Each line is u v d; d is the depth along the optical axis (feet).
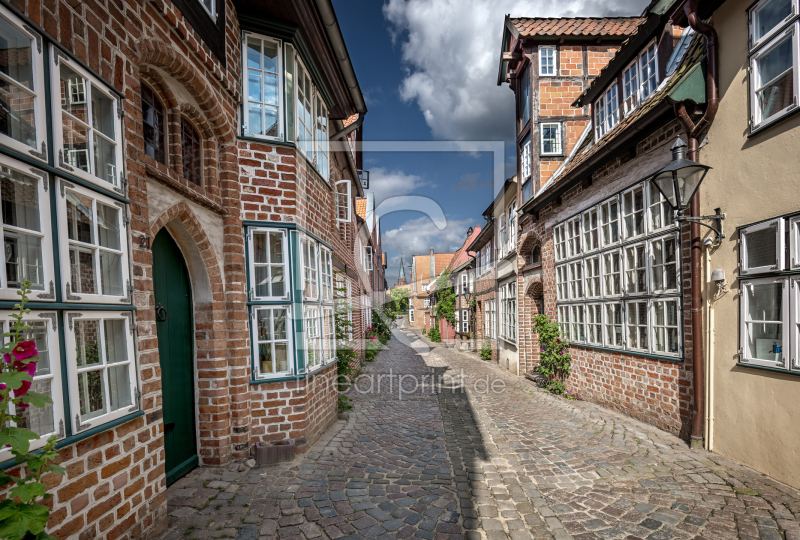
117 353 8.09
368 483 12.17
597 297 22.34
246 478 12.34
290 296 14.49
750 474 12.21
